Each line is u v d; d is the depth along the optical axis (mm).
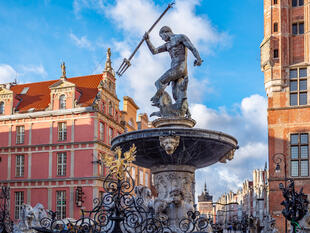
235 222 42531
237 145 11586
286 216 10672
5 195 13383
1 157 45938
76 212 41812
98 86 45625
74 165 43156
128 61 12422
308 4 33688
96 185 41875
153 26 12164
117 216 8344
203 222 9664
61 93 45281
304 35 33656
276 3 34375
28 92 49344
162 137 10211
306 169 31797
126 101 54719
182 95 11789
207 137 10359
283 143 32562
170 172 11375
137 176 55250
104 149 44531
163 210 11109
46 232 8875
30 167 44719
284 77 33438
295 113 32781
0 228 10844
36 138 45188
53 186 43438
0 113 46844
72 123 44188
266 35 34469
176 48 11906
